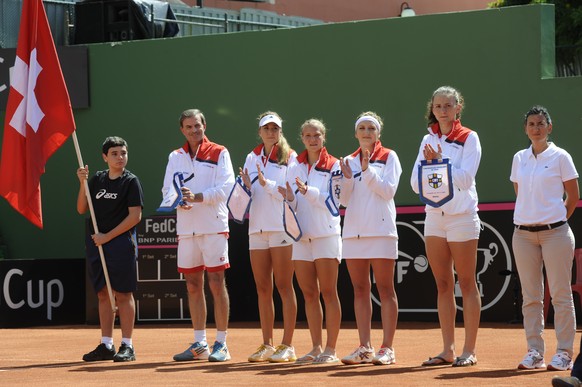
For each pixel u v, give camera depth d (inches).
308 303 484.1
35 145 518.9
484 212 701.9
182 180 499.2
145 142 861.8
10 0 913.5
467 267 442.3
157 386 400.5
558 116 725.3
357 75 794.2
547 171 433.1
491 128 748.0
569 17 1068.5
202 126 512.1
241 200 485.1
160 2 948.6
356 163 467.8
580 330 641.0
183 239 506.0
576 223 679.1
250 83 830.5
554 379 358.6
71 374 450.3
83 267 794.2
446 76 764.0
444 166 429.1
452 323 455.5
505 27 743.7
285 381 406.0
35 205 518.0
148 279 748.6
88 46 879.7
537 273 437.7
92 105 879.1
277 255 487.8
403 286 724.0
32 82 520.4
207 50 843.4
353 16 1371.8
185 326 729.0
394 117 781.3
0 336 677.3
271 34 823.1
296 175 482.9
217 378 422.3
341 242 528.1
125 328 507.8
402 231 725.3
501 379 399.2
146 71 862.5
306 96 812.0
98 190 511.8
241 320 764.0
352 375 420.8
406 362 479.2
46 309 767.1
